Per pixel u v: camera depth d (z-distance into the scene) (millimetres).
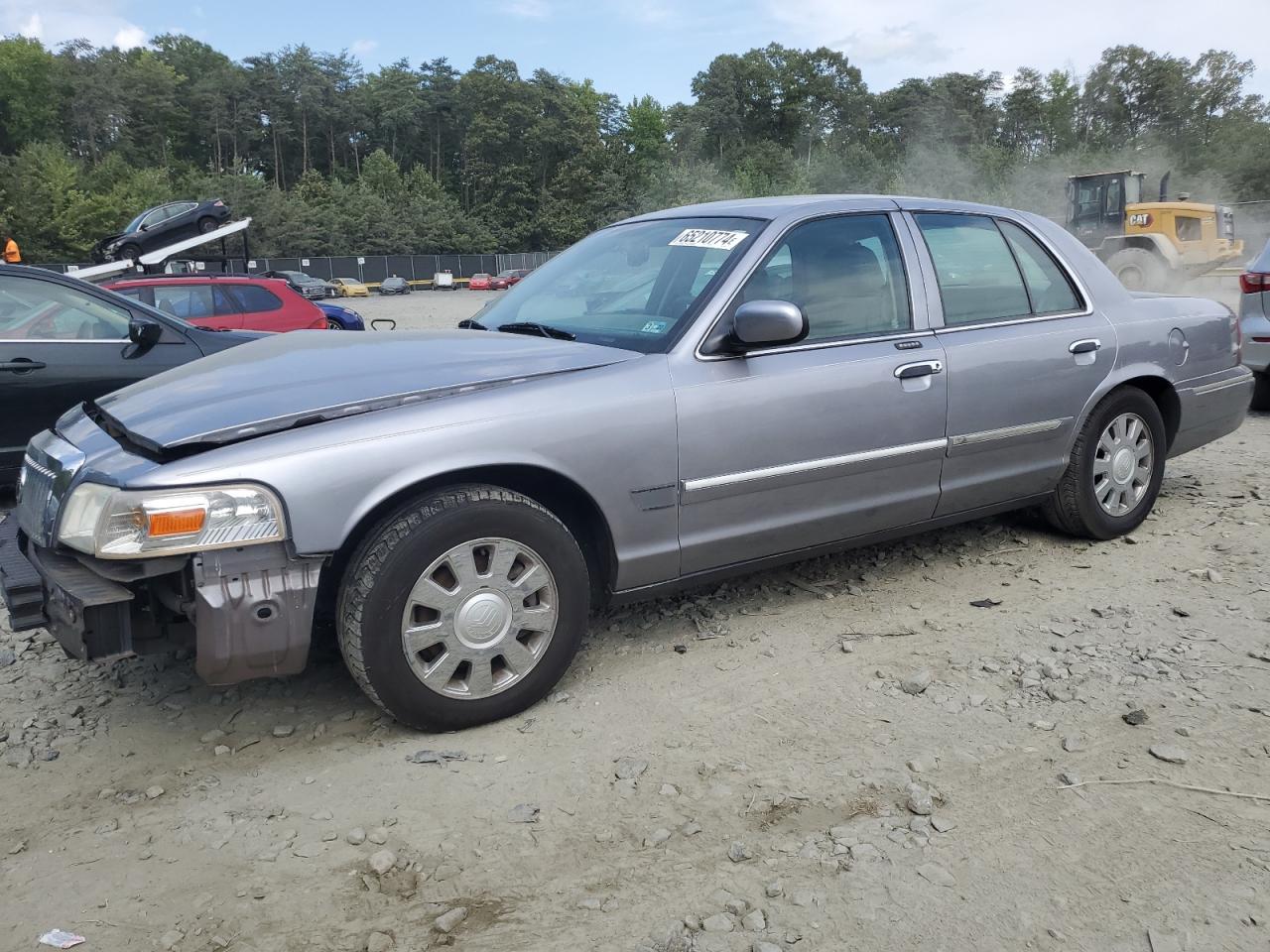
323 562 2895
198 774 2951
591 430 3250
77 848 2605
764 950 2174
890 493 4020
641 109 115438
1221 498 5656
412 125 130125
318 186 93188
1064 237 4809
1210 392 5184
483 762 2984
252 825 2686
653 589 3566
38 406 6051
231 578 2775
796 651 3736
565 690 3443
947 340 4137
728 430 3523
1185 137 99938
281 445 2844
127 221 75000
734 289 3633
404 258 73562
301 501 2809
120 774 2971
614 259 4184
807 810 2705
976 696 3334
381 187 99938
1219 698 3285
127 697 3463
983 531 5117
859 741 3068
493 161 104938
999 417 4273
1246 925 2236
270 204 84562
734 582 4457
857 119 120750
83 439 3143
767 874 2443
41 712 3363
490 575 3104
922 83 119250
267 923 2305
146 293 10617
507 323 4098
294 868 2504
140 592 2893
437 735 3152
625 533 3389
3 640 3994
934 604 4172
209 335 6629
